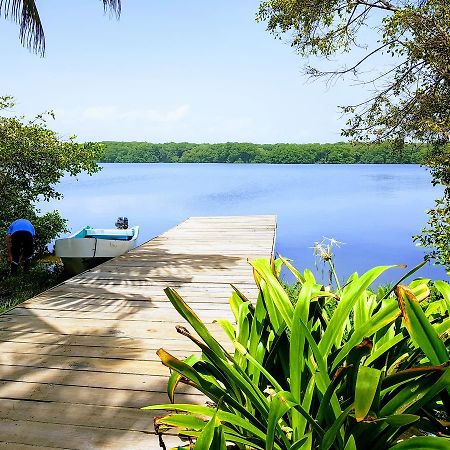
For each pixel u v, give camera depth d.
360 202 29.92
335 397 1.25
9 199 9.41
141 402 2.50
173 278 5.49
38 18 7.01
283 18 8.85
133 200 36.38
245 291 4.88
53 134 9.72
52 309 4.23
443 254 5.03
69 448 2.09
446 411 1.31
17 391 2.64
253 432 1.33
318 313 1.66
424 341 1.18
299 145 89.94
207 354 1.38
